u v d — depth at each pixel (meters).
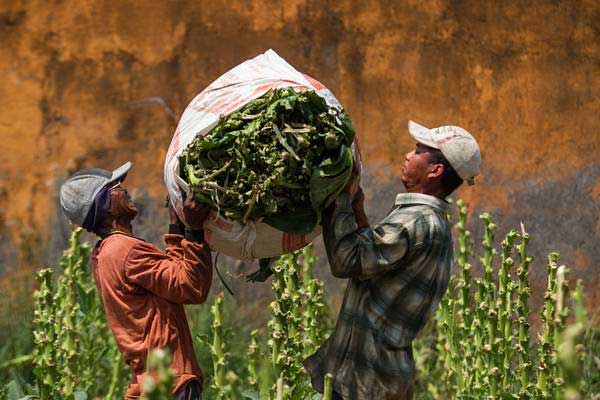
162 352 4.66
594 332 11.59
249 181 6.85
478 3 14.09
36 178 14.67
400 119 14.23
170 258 7.64
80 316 10.42
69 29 14.77
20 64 14.84
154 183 14.52
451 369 10.30
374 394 7.49
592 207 13.86
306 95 6.90
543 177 13.97
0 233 14.53
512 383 9.45
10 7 14.86
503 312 9.24
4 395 9.59
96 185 7.86
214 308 8.99
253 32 14.48
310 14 14.38
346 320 7.62
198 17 14.57
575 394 4.42
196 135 7.07
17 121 14.80
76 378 9.91
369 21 14.28
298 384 8.60
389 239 7.29
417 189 7.59
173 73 14.60
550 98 14.02
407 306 7.44
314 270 13.98
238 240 7.21
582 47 13.99
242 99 7.11
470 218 13.98
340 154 6.92
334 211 7.20
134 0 14.67
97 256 7.91
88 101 14.72
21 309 12.70
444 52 14.16
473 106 14.12
